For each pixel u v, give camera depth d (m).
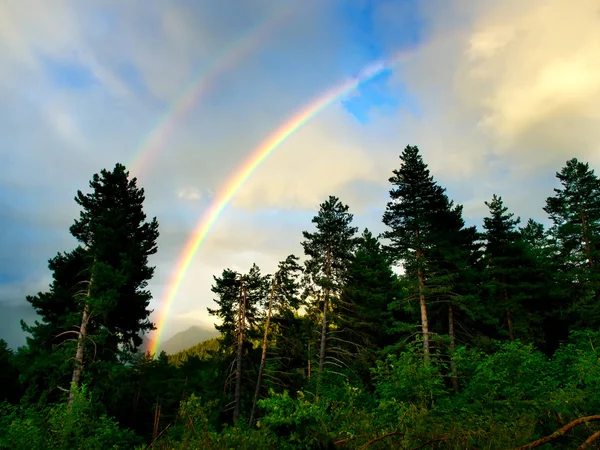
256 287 23.52
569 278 26.61
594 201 27.42
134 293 20.77
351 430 5.34
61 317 18.05
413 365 11.09
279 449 5.46
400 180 22.53
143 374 34.03
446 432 4.68
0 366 23.66
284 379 22.28
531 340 21.62
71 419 7.96
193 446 5.52
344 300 24.59
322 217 25.42
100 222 19.34
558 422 4.77
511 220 25.80
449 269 21.52
